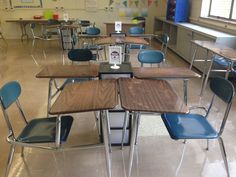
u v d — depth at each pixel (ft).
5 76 14.96
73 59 10.76
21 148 7.47
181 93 12.26
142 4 27.55
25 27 27.63
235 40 13.48
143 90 6.01
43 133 6.00
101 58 14.98
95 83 6.52
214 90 6.65
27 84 13.48
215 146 7.90
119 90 6.00
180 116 6.68
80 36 19.16
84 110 4.98
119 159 7.25
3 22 27.40
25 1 26.81
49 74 7.61
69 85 6.45
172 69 8.09
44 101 11.23
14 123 9.27
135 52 19.45
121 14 27.86
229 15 16.19
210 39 14.33
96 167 6.95
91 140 8.20
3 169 6.87
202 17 19.03
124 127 7.26
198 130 6.06
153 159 7.27
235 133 8.63
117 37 14.60
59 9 27.27
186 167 6.94
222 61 12.21
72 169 6.89
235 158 7.29
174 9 22.36
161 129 8.89
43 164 7.11
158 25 27.35
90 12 27.66
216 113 10.14
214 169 6.86
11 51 22.06
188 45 17.81
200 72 15.33
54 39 24.66
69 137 8.36
